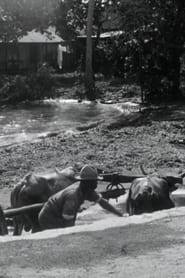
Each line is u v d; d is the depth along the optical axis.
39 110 43.41
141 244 7.64
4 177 18.89
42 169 19.44
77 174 11.73
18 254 7.30
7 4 59.34
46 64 57.94
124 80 55.25
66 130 32.22
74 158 21.23
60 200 9.62
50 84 51.25
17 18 60.47
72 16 64.38
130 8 44.44
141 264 6.91
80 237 8.00
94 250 7.43
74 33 65.19
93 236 8.05
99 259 7.11
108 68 62.94
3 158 21.77
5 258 7.16
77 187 9.60
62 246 7.61
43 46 71.12
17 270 6.75
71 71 69.31
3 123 36.22
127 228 8.39
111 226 8.55
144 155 21.77
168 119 33.75
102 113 40.12
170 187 11.51
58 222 9.60
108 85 54.53
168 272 6.62
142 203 10.60
